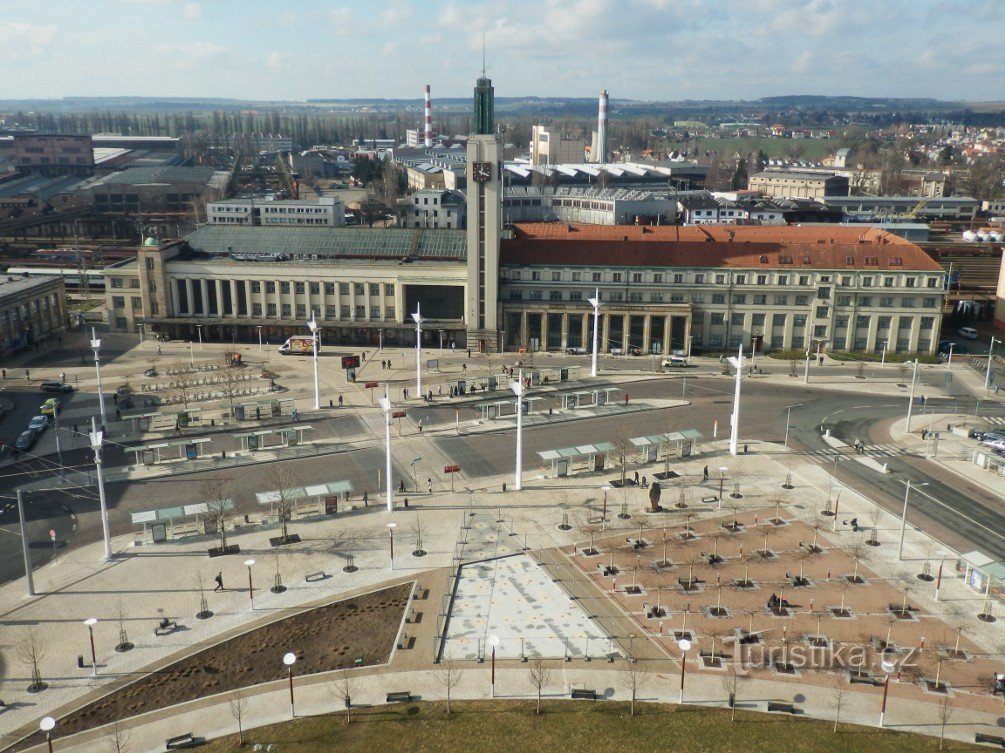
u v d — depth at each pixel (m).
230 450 139.38
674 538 109.00
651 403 165.12
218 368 187.00
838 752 70.25
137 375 181.50
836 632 88.12
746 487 125.56
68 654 83.75
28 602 93.06
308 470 130.62
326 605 92.88
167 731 72.88
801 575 99.50
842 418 157.50
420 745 70.75
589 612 91.69
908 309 199.62
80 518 113.81
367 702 76.44
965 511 117.88
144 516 105.81
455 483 126.12
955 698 77.81
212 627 88.50
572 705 76.25
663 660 83.19
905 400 169.12
